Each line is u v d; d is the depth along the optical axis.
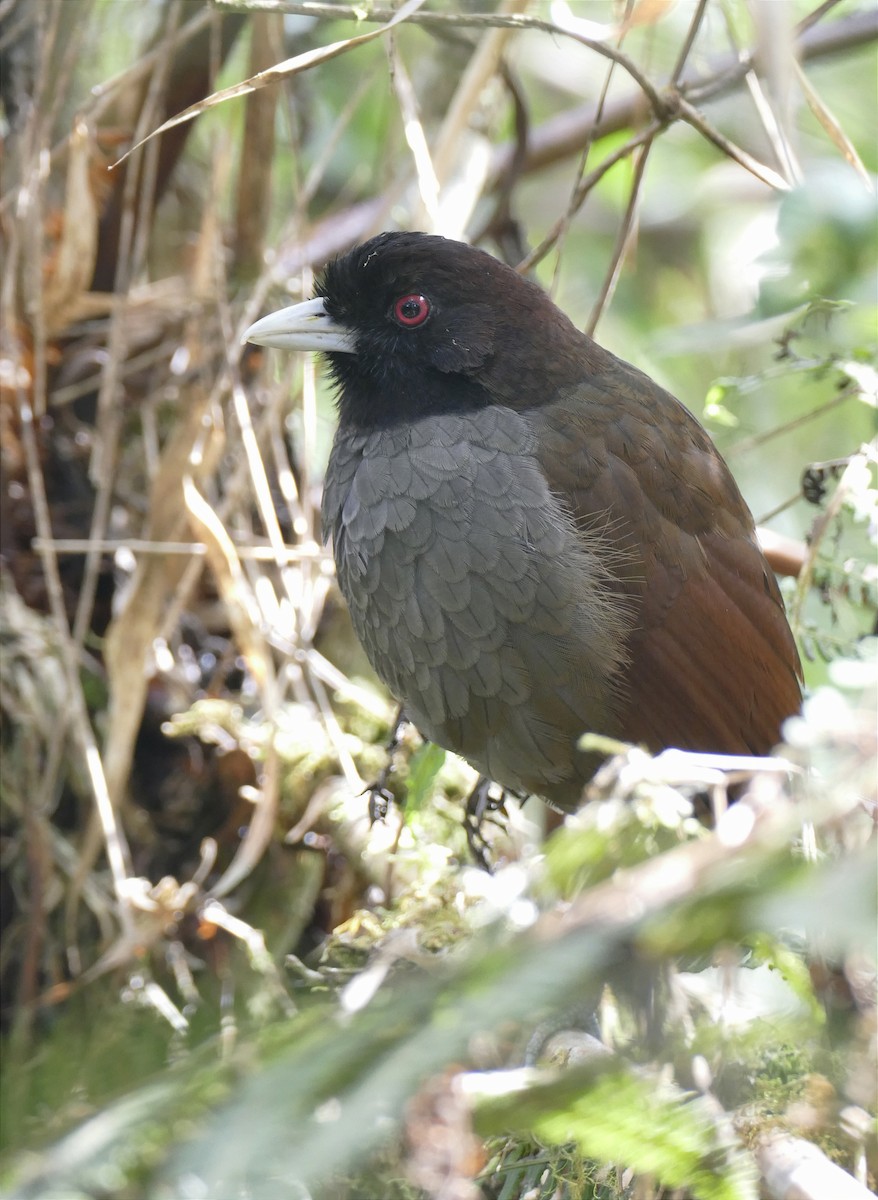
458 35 9.07
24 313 8.70
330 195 11.12
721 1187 3.48
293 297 8.97
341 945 6.90
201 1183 2.93
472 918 6.37
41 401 8.26
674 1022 4.68
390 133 9.35
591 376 7.21
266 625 8.00
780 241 9.13
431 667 6.93
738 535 7.27
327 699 8.45
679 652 6.92
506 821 8.27
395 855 7.22
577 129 10.19
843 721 3.24
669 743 6.98
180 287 9.12
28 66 9.16
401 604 6.92
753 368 11.34
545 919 3.04
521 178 10.18
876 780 3.05
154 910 7.35
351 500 7.05
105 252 8.99
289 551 8.04
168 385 8.92
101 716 8.43
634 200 7.71
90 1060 6.60
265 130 8.82
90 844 7.60
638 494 6.91
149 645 7.79
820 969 4.10
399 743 8.02
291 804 8.03
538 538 6.70
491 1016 2.78
